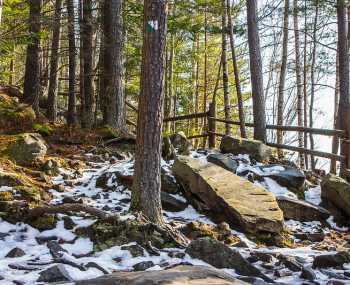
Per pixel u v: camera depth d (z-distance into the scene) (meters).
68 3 13.80
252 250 6.25
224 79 16.16
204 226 6.93
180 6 15.70
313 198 9.36
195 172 8.21
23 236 6.17
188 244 6.00
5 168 8.34
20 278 4.46
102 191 8.55
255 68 12.16
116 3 13.17
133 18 15.12
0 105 12.28
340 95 12.41
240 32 15.19
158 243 5.92
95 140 12.01
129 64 17.27
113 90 13.09
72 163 9.96
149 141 6.59
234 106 23.61
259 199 7.77
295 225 8.04
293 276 5.12
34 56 14.11
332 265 5.54
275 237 7.06
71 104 14.23
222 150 10.98
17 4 11.45
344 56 12.34
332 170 14.44
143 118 6.59
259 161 10.51
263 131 12.00
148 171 6.57
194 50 23.89
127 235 5.94
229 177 8.37
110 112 13.09
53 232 6.23
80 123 14.63
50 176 8.99
